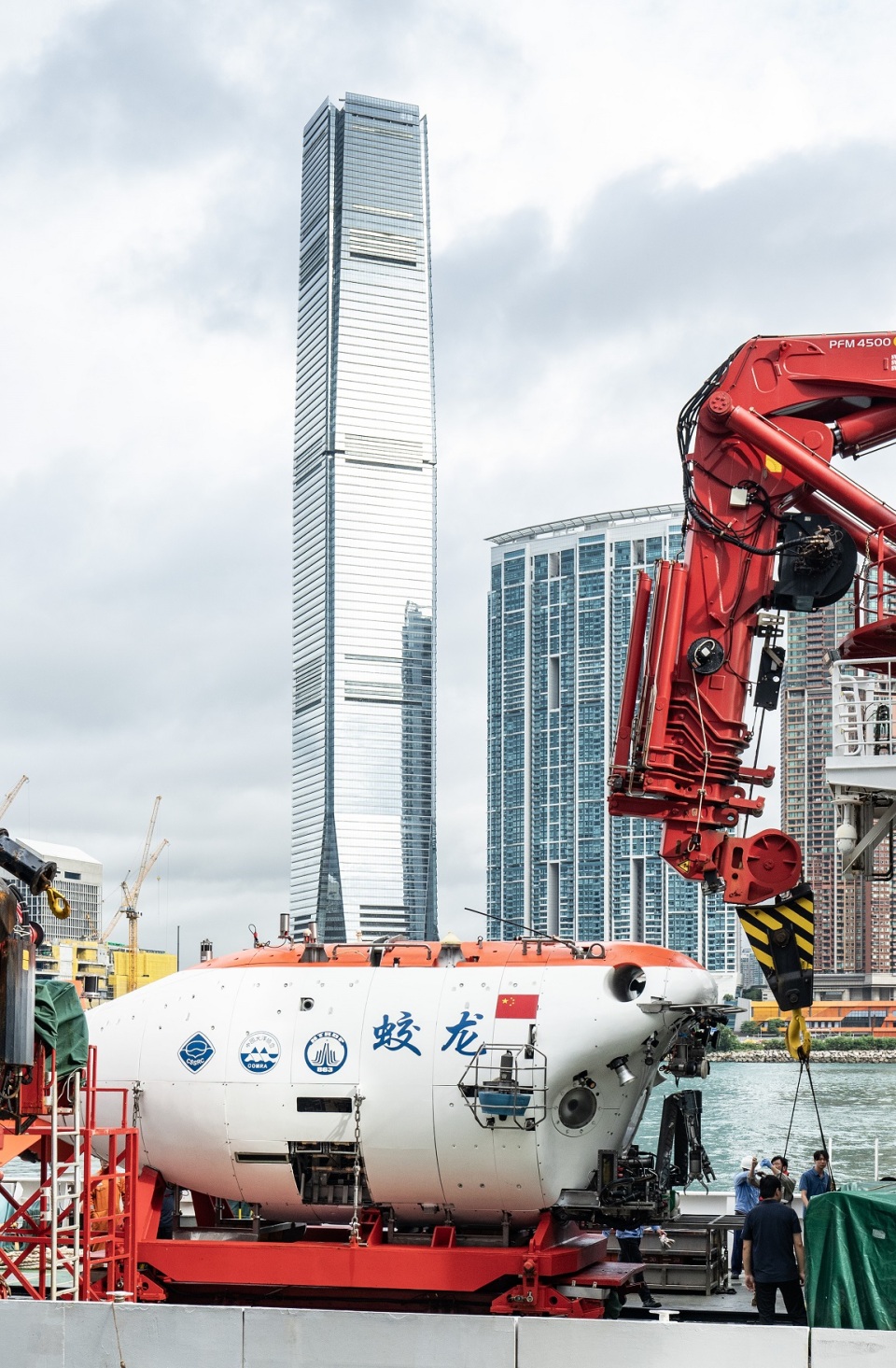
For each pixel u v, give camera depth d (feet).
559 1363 38.78
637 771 57.67
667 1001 52.90
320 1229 58.54
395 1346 39.83
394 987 55.21
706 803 57.77
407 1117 53.31
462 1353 39.47
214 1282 54.03
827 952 560.20
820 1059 537.65
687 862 57.57
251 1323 40.65
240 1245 54.13
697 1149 55.36
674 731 57.88
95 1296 50.52
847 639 57.67
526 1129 52.21
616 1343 38.55
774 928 56.75
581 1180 53.26
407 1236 55.21
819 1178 59.52
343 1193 55.31
